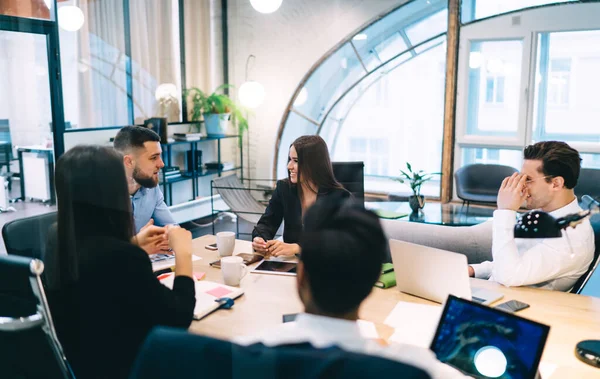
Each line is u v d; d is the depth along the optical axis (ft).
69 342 3.61
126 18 16.39
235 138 20.95
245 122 20.10
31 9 13.71
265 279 5.75
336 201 2.19
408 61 19.76
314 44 19.75
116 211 3.77
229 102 19.26
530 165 5.50
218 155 19.31
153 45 17.49
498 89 17.81
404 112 20.30
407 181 20.16
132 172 7.01
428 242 6.30
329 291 2.02
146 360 1.88
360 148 21.50
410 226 6.38
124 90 16.53
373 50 19.79
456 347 3.51
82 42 15.08
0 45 13.28
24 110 13.88
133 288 3.65
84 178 3.65
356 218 2.10
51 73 14.30
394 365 1.71
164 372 1.85
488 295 5.19
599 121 16.84
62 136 14.55
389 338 3.78
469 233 6.32
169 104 18.35
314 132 21.67
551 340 4.27
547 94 17.37
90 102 15.43
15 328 3.63
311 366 1.72
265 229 7.62
